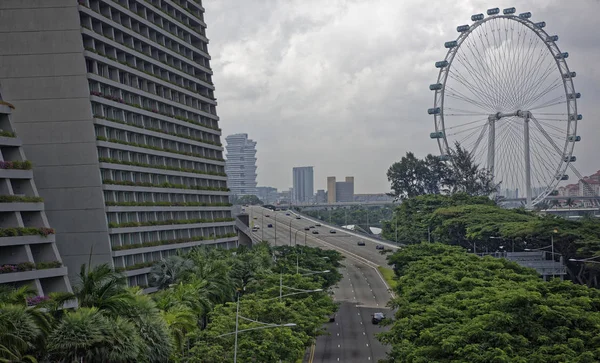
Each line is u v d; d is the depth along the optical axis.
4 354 55.03
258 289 117.50
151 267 127.75
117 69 129.62
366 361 104.56
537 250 174.50
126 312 67.19
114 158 125.19
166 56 155.62
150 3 147.88
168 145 152.50
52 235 94.88
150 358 67.69
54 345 58.69
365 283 182.38
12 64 117.31
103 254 118.50
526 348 69.69
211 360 74.88
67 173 117.81
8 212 90.50
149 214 139.38
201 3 181.50
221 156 184.00
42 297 85.06
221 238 171.75
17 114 117.25
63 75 117.19
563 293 83.62
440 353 72.56
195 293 93.81
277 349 82.31
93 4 125.19
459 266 115.50
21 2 117.00
